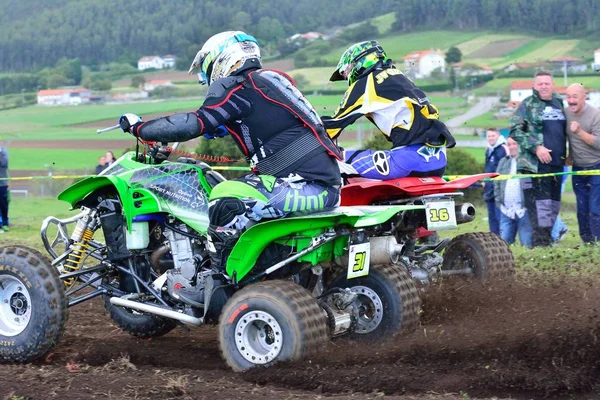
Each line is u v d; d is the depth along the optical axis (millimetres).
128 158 7406
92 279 7609
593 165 12297
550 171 12453
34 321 6898
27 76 106188
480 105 51812
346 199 8086
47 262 7043
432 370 6289
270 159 6719
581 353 6379
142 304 7230
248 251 6754
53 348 7348
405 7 71375
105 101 86438
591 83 36375
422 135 8406
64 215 25344
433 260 8281
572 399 5773
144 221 7223
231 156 19734
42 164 53125
